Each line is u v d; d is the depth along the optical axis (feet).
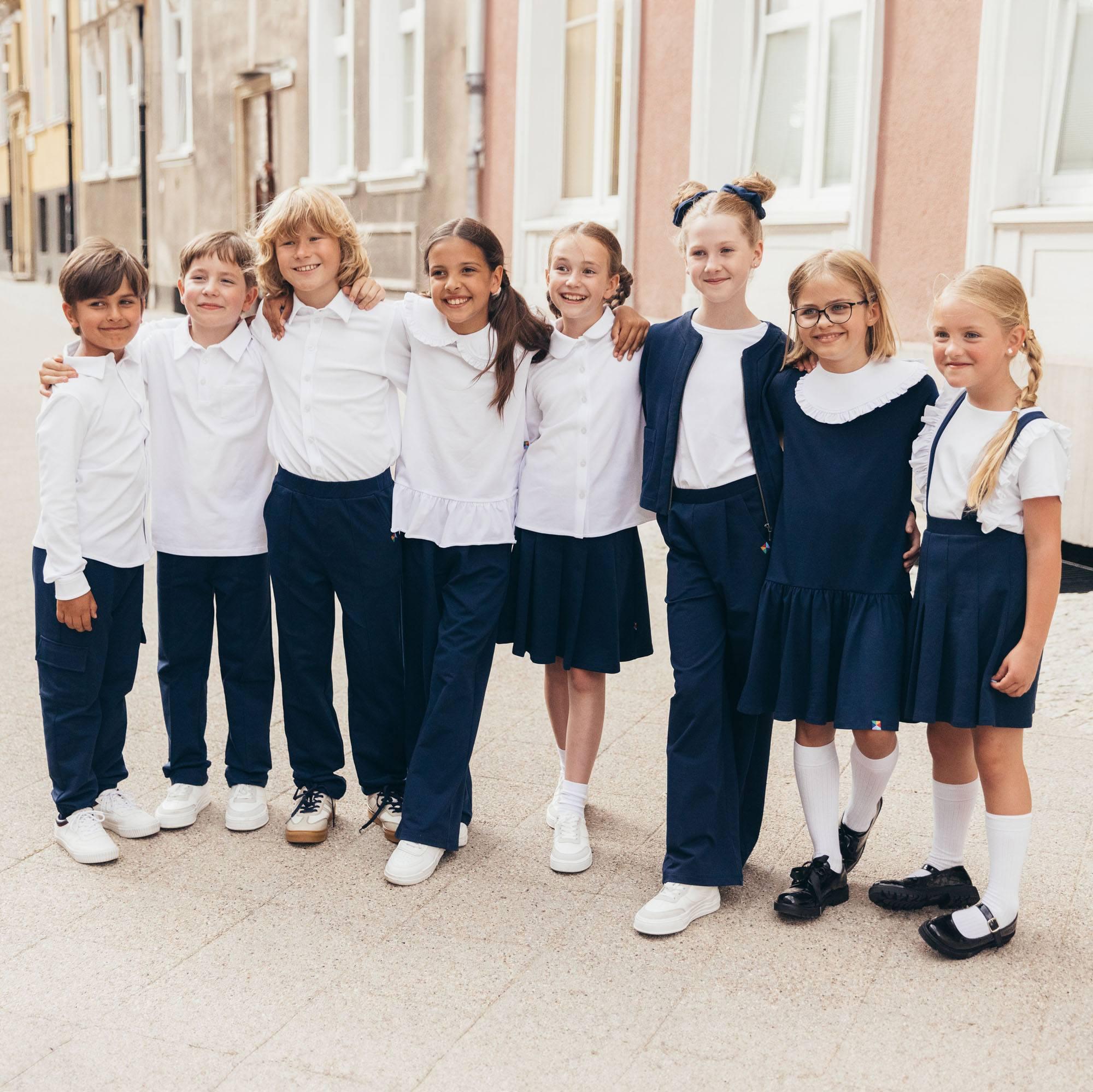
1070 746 11.73
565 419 9.75
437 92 35.19
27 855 9.86
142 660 14.69
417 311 9.85
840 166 23.09
